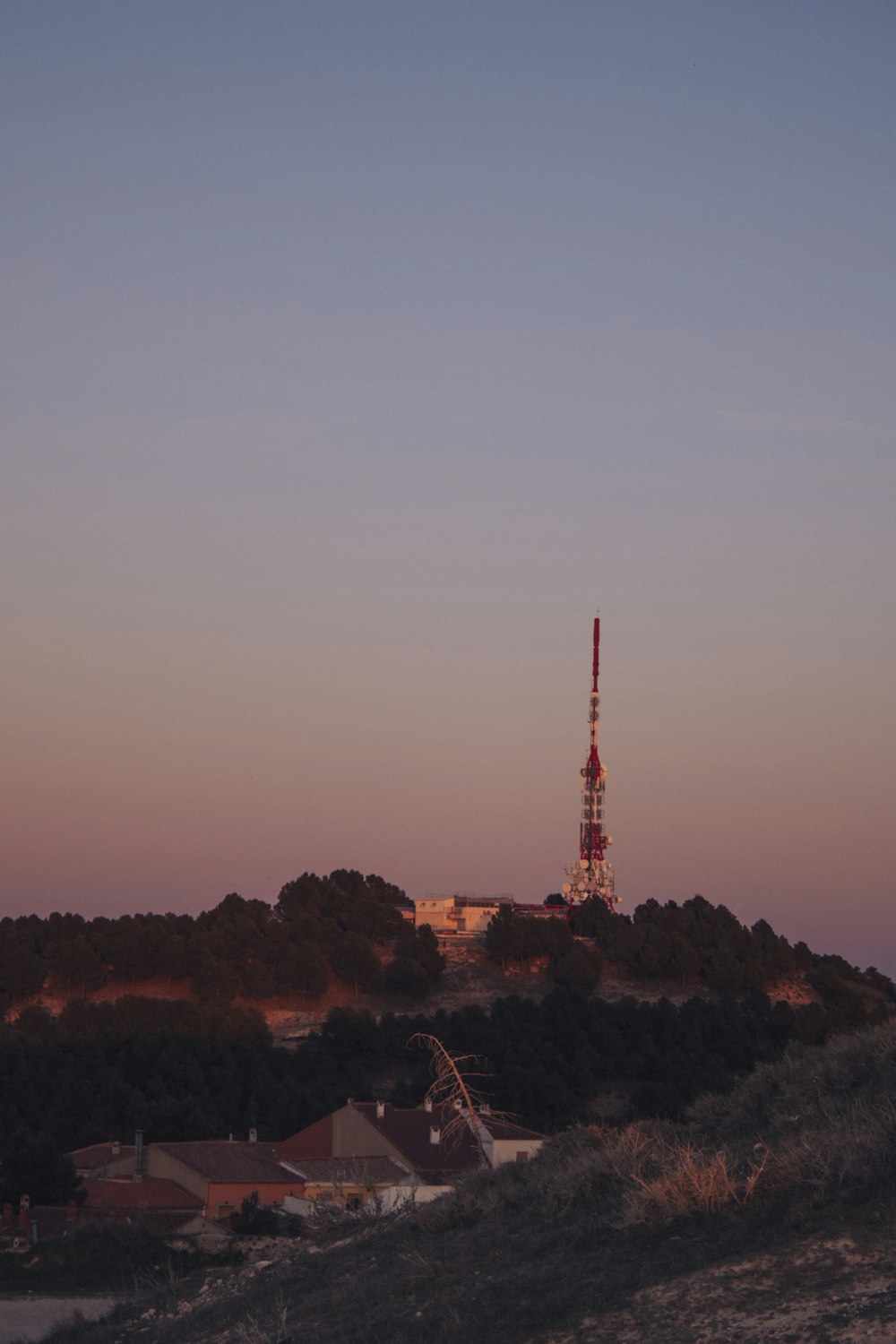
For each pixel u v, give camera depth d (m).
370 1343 23.02
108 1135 126.19
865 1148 23.14
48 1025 171.38
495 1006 181.50
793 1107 29.25
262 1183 95.81
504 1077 141.38
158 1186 97.94
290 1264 32.09
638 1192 25.16
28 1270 63.59
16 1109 132.50
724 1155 25.97
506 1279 23.80
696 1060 157.62
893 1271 19.47
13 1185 92.00
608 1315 20.69
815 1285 19.67
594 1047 162.00
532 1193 29.25
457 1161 90.62
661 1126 31.94
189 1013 175.38
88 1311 51.31
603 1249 23.72
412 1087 143.75
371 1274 28.08
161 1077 148.38
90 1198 95.69
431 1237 29.50
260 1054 166.00
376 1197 39.38
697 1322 19.58
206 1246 69.88
